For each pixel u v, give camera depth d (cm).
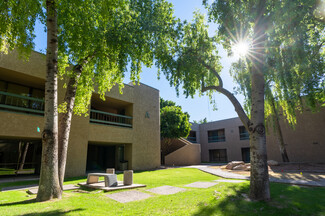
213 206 465
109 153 2044
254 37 624
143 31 830
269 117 2022
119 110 2064
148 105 1986
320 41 1088
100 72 930
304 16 671
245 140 2897
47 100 605
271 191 619
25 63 1148
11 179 1126
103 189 725
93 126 1459
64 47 818
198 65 782
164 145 2758
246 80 1204
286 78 1038
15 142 1418
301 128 2042
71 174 1262
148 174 1343
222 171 1458
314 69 1112
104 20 752
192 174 1332
